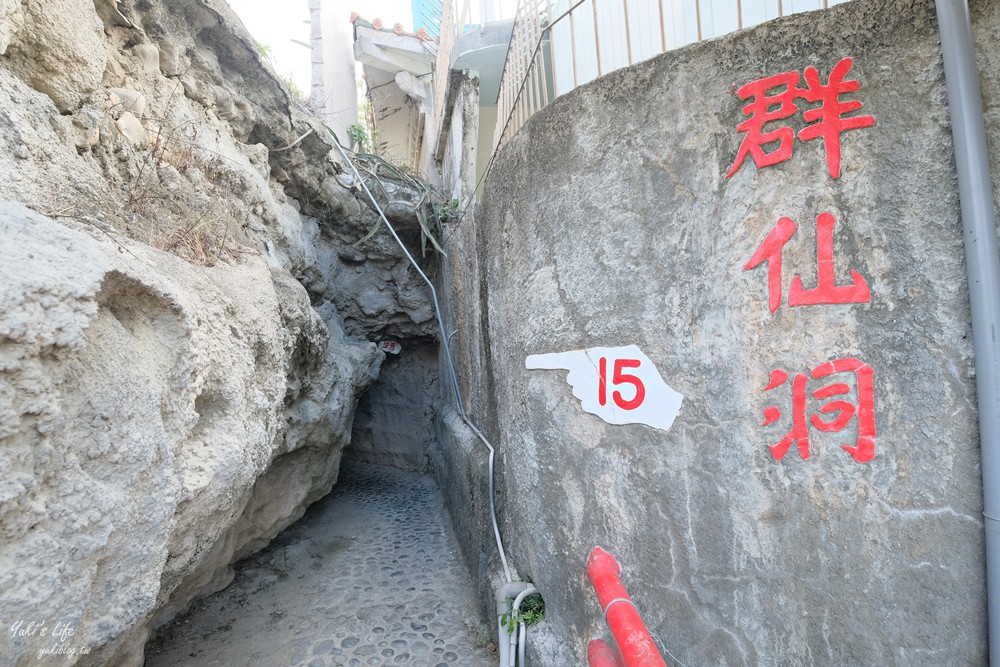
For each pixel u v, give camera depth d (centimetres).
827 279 129
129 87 239
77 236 116
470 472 331
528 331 203
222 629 281
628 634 135
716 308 144
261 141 383
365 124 794
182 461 140
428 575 347
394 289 574
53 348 98
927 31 122
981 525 115
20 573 89
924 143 121
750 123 138
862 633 125
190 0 292
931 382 120
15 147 146
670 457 154
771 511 136
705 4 242
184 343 141
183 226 218
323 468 386
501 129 288
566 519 187
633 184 162
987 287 110
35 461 94
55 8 177
